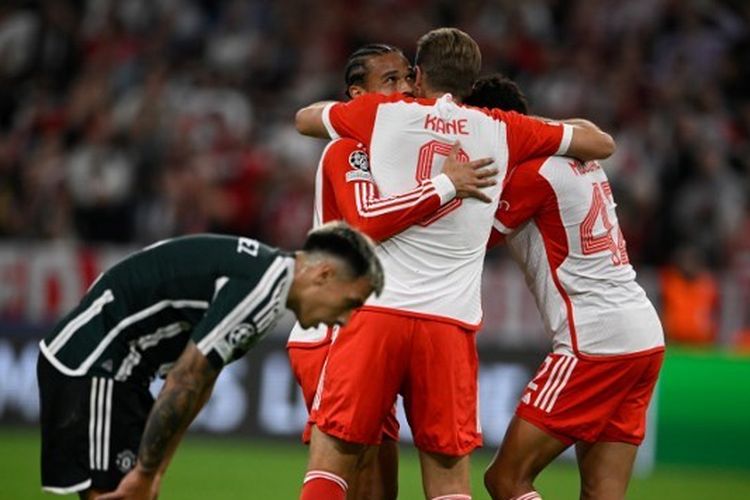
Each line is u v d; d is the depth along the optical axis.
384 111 19.73
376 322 19.33
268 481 34.44
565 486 35.44
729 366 39.62
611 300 21.02
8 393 41.38
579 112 52.12
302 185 48.88
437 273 19.52
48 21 56.03
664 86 53.56
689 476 38.53
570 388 21.02
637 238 47.91
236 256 17.00
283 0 56.28
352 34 55.34
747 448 39.34
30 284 44.94
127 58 54.41
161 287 17.23
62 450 17.62
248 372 40.69
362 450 19.70
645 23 55.69
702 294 43.12
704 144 50.34
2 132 53.66
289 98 52.69
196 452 38.88
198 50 55.66
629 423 21.41
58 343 17.72
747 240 47.94
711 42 55.31
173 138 50.72
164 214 48.72
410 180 19.59
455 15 55.84
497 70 53.72
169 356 17.77
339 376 19.39
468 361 19.80
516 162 20.22
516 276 42.44
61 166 50.00
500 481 21.38
